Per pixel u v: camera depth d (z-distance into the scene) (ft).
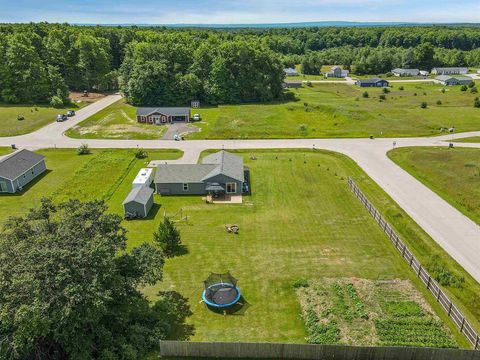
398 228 139.44
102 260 77.61
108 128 274.16
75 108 335.88
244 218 148.87
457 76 487.61
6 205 159.43
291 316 97.45
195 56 370.73
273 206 159.33
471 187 166.30
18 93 346.54
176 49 369.91
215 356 84.02
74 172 194.59
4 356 72.64
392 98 378.32
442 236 132.05
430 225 139.33
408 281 110.52
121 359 81.20
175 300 102.94
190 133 262.88
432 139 245.45
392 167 199.11
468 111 314.14
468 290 104.37
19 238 84.02
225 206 159.63
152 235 136.26
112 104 353.31
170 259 121.49
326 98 383.04
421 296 104.01
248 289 107.34
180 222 145.79
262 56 372.58
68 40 412.77
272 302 102.27
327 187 177.27
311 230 139.33
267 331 92.48
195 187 170.19
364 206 157.69
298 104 352.08
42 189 176.14
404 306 99.76
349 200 163.53
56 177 189.78
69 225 84.64
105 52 430.61
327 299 102.73
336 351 82.23
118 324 87.25
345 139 247.91
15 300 71.61
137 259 92.38
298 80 506.89
